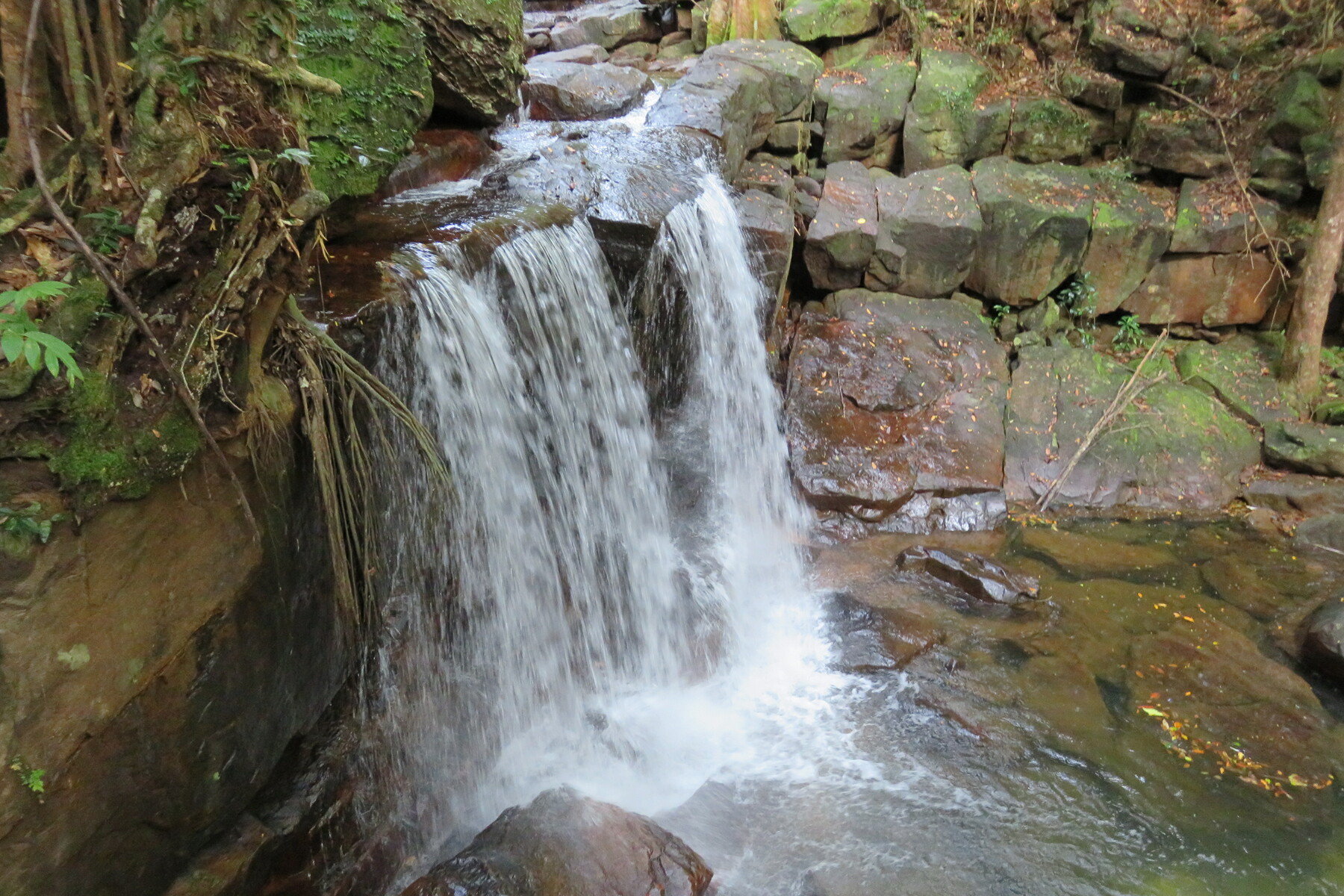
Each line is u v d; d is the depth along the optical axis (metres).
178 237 2.63
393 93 4.77
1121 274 8.85
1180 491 7.72
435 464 3.77
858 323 8.55
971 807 4.61
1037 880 4.19
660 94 8.98
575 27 11.11
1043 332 8.99
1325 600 6.42
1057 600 6.41
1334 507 7.43
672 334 6.72
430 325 4.23
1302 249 8.53
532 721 4.95
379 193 5.41
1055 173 9.14
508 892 3.49
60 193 2.50
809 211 8.90
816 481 7.38
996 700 5.38
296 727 3.68
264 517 3.13
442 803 4.18
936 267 8.76
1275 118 8.63
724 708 5.33
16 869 2.30
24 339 2.06
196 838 3.05
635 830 3.89
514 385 4.93
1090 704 5.35
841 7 9.91
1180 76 9.16
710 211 7.02
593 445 5.75
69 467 2.34
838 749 5.00
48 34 2.52
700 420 7.24
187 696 2.84
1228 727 5.18
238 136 2.80
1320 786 4.77
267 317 3.00
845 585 6.54
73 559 2.38
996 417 7.96
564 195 6.09
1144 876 4.23
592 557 5.65
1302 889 4.17
